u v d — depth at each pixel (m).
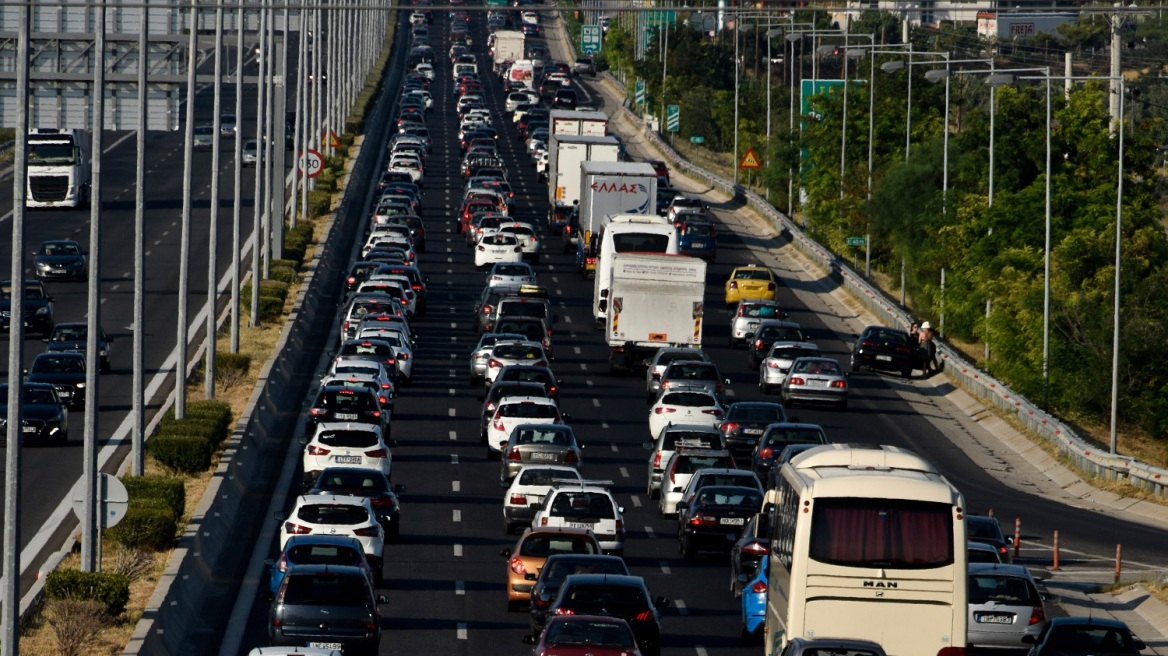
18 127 73.00
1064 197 197.50
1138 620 95.38
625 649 67.44
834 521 67.44
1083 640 74.56
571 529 89.88
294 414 149.25
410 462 132.00
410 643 82.44
